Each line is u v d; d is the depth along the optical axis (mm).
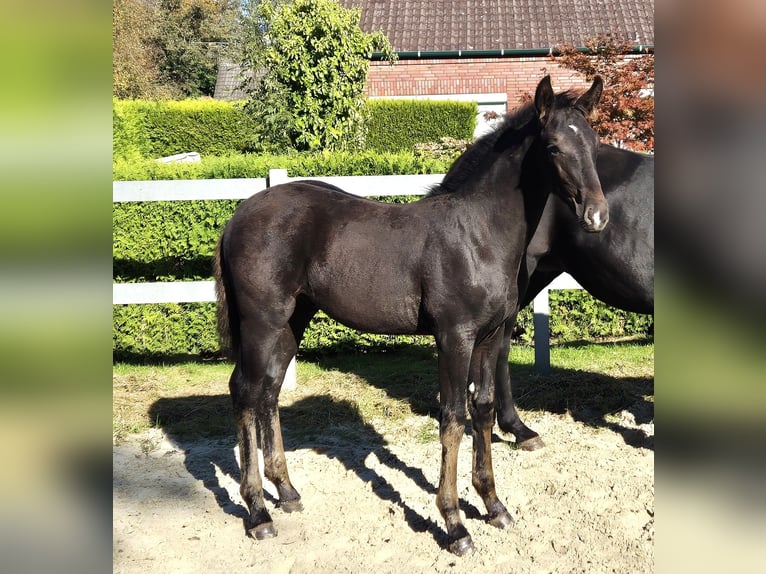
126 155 13984
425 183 5520
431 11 17562
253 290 3477
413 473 4172
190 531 3547
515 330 7094
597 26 16672
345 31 9719
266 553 3316
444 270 3252
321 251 3492
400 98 16328
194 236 6312
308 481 4113
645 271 4074
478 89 16266
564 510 3650
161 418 5117
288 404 5371
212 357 6852
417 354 6699
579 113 3096
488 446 3541
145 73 23047
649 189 4082
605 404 5133
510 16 17219
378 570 3133
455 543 3248
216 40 27375
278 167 6309
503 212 3271
